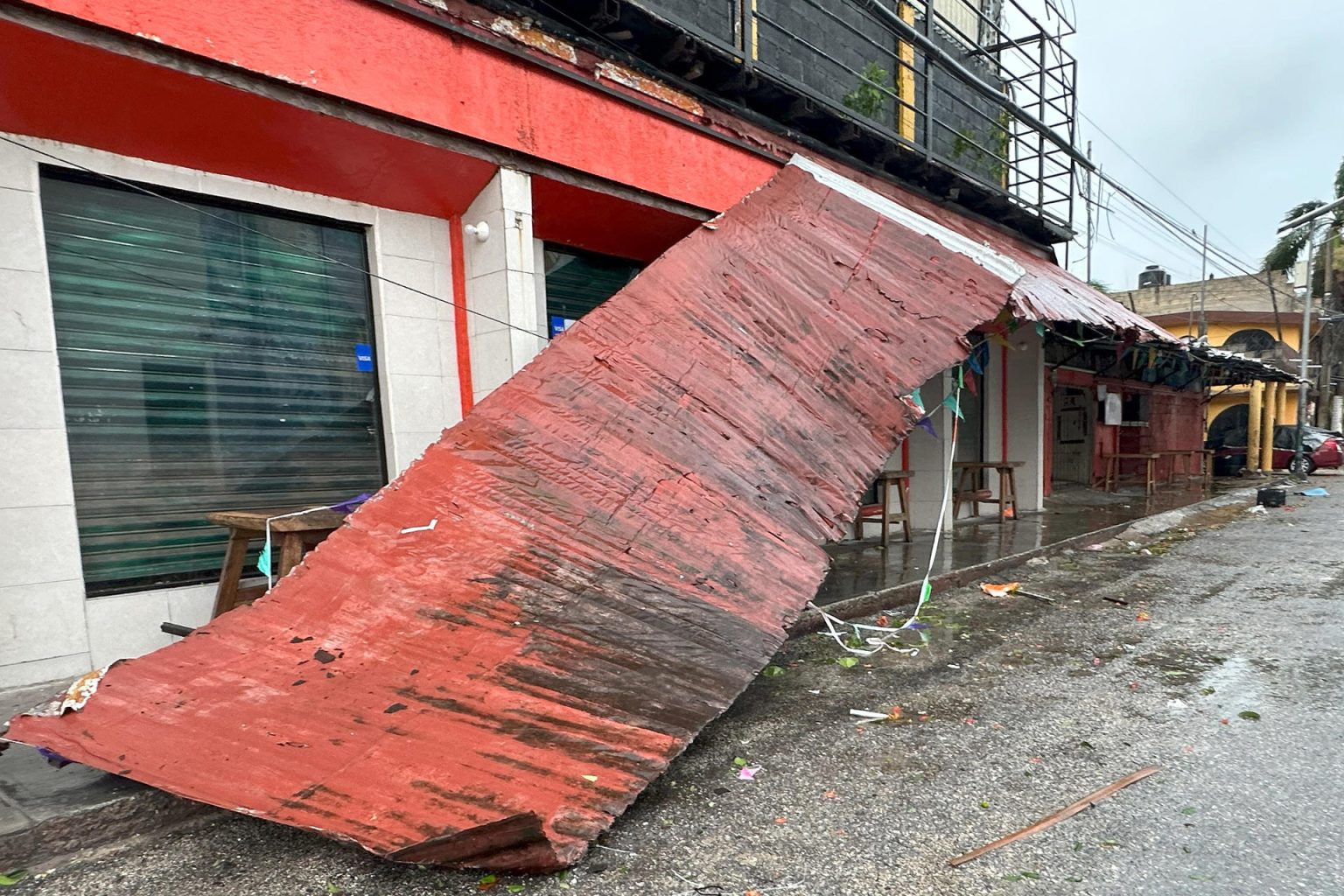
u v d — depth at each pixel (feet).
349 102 12.81
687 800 9.29
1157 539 29.96
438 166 14.61
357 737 8.27
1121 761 10.19
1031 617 18.30
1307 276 60.85
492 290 15.60
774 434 13.38
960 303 16.71
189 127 12.05
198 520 13.69
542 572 10.32
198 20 11.06
